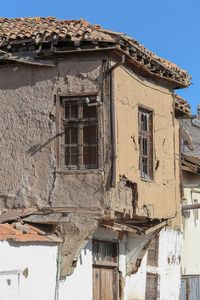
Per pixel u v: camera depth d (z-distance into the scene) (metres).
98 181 15.30
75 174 15.45
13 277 13.27
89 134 15.55
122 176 15.77
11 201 15.79
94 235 16.95
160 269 20.39
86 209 15.28
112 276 18.00
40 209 15.52
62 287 15.22
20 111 15.98
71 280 15.68
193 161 22.22
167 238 20.81
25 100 15.98
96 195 15.28
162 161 17.95
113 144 15.37
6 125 16.05
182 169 21.69
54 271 14.87
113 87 15.50
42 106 15.84
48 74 15.88
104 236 17.42
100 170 15.34
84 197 15.34
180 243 21.81
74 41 15.38
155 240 20.06
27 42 15.84
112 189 15.35
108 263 17.69
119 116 15.72
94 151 15.48
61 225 15.29
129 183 16.23
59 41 15.55
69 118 15.72
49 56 15.82
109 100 15.50
